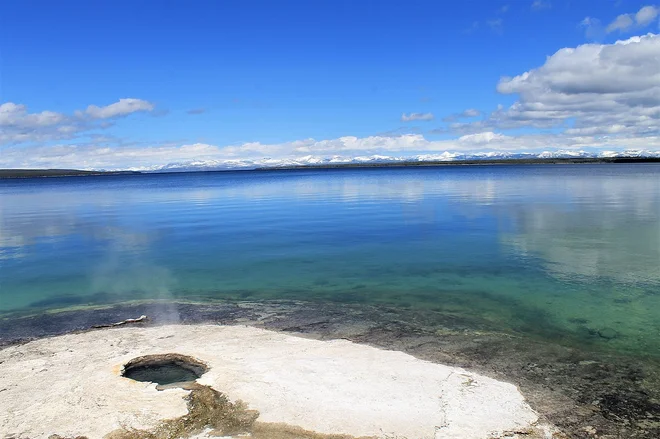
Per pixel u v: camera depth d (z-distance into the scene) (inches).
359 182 3786.9
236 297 577.0
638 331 434.3
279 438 255.3
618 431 269.0
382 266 722.8
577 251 789.2
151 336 423.5
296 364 346.9
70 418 275.4
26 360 367.6
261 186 3565.5
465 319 475.5
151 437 257.9
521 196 1908.2
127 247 930.1
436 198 1915.6
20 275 710.5
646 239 885.8
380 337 423.2
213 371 334.3
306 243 930.1
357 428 262.4
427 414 277.0
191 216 1477.6
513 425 269.6
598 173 4539.9
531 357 373.4
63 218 1483.8
